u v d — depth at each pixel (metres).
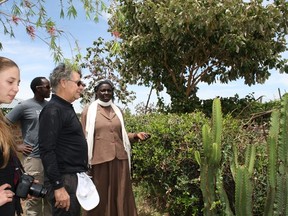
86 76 10.23
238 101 9.23
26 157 4.24
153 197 5.71
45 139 2.95
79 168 3.13
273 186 3.35
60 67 3.10
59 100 3.08
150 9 8.38
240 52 8.48
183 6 7.71
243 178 3.36
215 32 8.16
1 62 2.03
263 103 8.66
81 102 9.98
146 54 9.05
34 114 4.26
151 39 8.52
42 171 4.24
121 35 8.92
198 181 4.59
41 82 4.33
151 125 5.31
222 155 4.41
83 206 3.08
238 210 3.41
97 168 4.35
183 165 4.79
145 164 5.33
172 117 5.54
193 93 9.67
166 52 8.94
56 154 3.06
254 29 7.80
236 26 7.78
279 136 3.40
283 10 8.27
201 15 7.54
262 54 8.49
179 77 9.49
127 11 8.48
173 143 4.85
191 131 4.93
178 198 4.77
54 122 2.97
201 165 3.70
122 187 4.39
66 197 2.96
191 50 8.73
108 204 4.33
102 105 4.52
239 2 7.72
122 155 4.45
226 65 9.23
